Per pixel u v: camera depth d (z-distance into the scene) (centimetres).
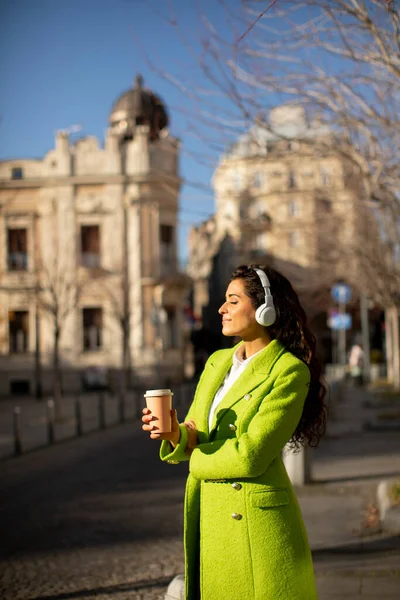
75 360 4575
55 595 607
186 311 5341
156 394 323
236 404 326
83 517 916
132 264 4681
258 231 1794
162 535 812
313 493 1043
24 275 4575
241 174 1409
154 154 4700
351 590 585
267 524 315
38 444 1800
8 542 795
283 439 313
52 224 4672
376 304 3816
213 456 314
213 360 356
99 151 4691
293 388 319
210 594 321
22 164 4722
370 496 1002
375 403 2744
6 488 1165
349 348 5997
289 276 2455
